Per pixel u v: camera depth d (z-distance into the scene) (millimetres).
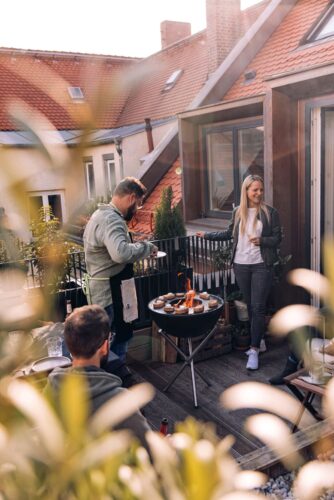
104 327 2049
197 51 14914
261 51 10023
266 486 2814
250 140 8086
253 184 4781
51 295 390
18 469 373
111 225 3619
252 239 4746
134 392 405
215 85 9922
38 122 319
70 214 346
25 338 372
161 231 5703
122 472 439
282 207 5898
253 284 4844
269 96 5754
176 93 13703
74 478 400
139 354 5172
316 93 5660
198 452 390
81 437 370
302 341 492
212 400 4254
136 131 11797
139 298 5242
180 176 9625
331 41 7910
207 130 8773
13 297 375
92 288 3824
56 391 383
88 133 322
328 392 432
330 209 6035
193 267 5613
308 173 5891
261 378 4633
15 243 354
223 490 384
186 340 5082
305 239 6004
